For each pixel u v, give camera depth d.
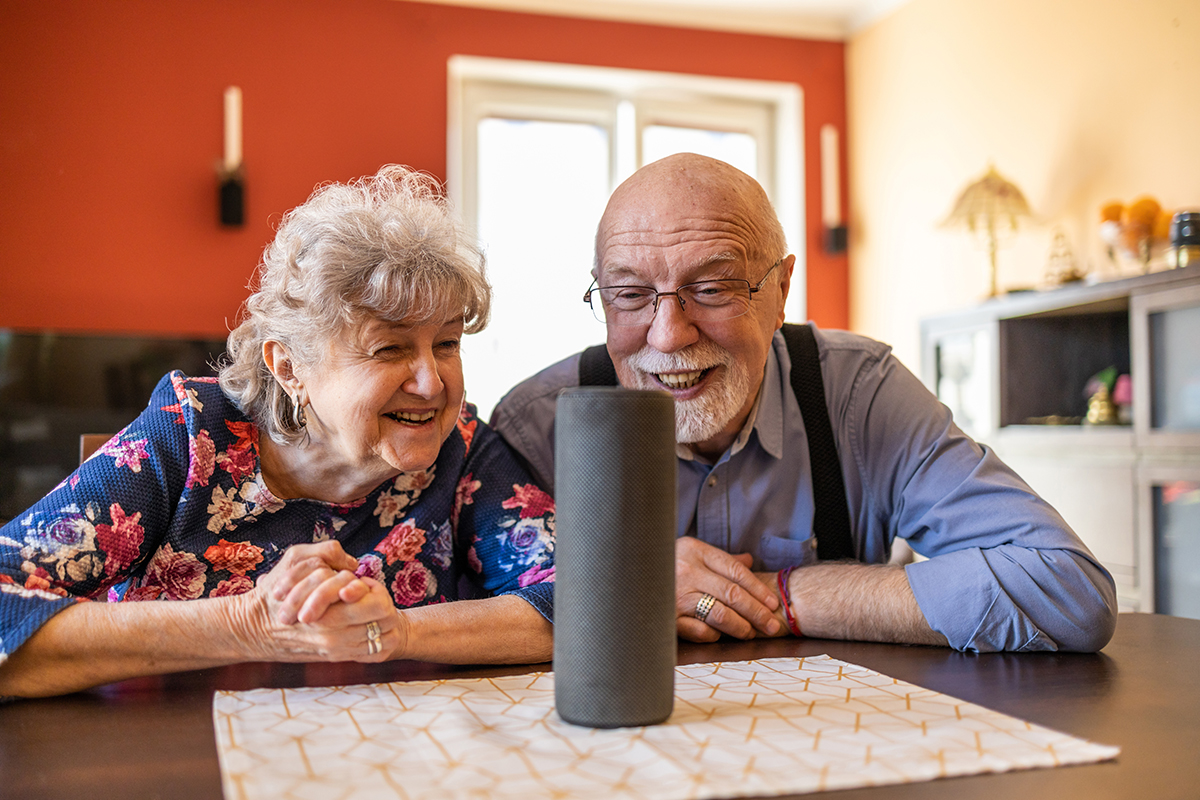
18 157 3.68
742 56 4.56
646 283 1.22
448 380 1.05
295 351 1.03
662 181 1.23
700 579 1.11
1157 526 2.54
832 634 1.11
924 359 3.55
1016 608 1.02
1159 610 2.52
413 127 4.12
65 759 0.65
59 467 3.38
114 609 0.86
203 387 1.15
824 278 4.68
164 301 3.82
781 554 1.38
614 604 0.68
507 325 4.34
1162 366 2.52
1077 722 0.73
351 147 4.05
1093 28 3.32
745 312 1.23
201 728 0.72
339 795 0.56
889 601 1.08
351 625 0.86
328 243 0.99
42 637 0.83
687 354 1.23
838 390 1.41
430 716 0.73
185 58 3.87
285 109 3.98
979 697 0.81
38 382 3.37
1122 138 3.21
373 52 4.08
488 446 1.29
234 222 3.77
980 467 1.26
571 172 4.46
